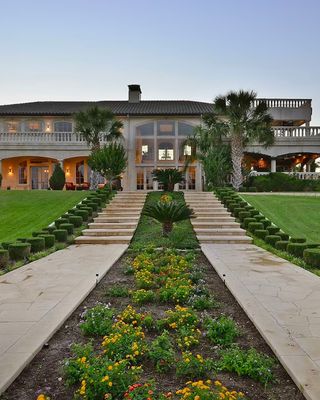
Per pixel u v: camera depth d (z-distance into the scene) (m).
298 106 33.72
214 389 2.99
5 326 4.43
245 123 25.62
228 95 25.44
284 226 15.05
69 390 3.07
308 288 6.37
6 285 6.69
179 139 32.28
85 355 3.43
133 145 32.06
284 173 28.11
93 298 6.04
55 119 32.44
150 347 3.79
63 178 29.02
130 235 13.84
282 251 10.59
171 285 6.16
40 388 3.10
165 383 3.20
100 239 12.95
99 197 19.33
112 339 3.69
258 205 18.92
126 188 31.94
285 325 4.42
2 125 32.44
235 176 26.08
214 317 4.97
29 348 3.72
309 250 8.79
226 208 18.44
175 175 23.28
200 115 31.67
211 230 14.16
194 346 3.98
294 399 2.91
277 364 3.48
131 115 31.81
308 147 31.20
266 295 5.89
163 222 13.34
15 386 3.13
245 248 11.54
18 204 19.23
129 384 2.97
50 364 3.54
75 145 31.44
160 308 5.42
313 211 17.47
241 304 5.42
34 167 33.38
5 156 31.53
